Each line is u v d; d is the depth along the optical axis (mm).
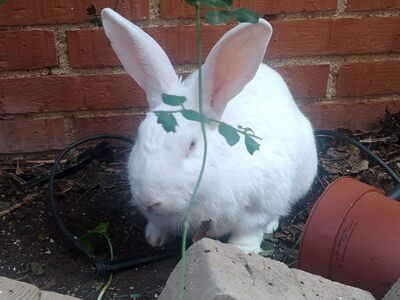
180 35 837
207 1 421
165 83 664
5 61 818
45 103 854
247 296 410
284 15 848
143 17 821
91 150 853
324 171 872
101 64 838
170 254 713
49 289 667
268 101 720
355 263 593
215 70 625
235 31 601
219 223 678
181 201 605
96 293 665
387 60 899
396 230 590
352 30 869
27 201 795
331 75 899
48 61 828
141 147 607
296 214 800
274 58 877
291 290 451
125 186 812
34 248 725
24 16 796
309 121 863
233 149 646
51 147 886
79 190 815
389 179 852
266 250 719
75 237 738
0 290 454
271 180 684
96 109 869
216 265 443
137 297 653
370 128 941
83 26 816
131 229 758
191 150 613
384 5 858
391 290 516
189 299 435
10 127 864
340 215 607
